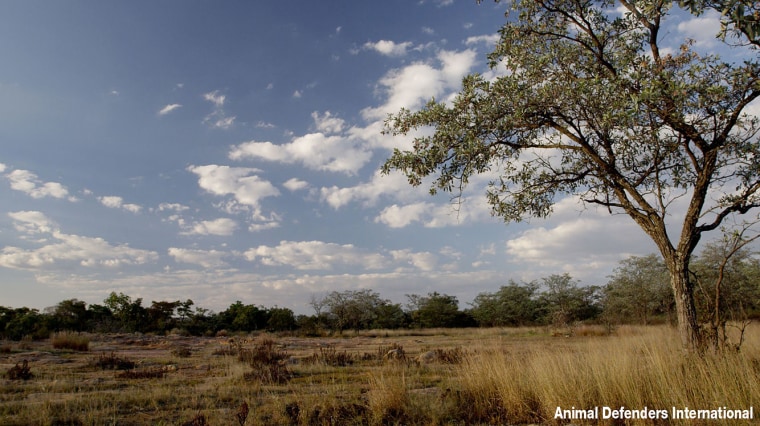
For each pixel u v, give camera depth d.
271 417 6.87
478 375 8.09
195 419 6.28
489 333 34.69
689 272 8.01
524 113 8.05
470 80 8.27
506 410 7.10
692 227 7.87
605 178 8.73
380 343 25.62
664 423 5.95
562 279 41.75
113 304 37.22
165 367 13.35
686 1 4.62
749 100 7.24
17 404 7.73
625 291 31.27
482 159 8.55
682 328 7.72
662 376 6.42
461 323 51.59
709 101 6.95
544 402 6.81
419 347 21.70
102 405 7.44
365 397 8.09
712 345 7.37
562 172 9.21
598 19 8.70
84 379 11.15
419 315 50.16
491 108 7.98
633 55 8.23
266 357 14.34
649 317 31.77
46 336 26.55
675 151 8.52
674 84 6.56
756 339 10.09
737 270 22.83
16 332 25.50
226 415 6.92
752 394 5.69
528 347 14.45
